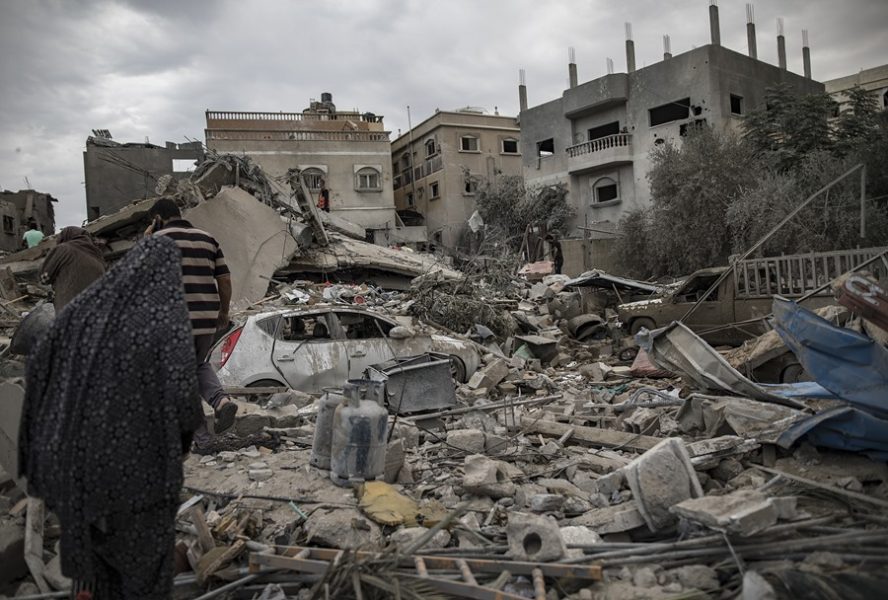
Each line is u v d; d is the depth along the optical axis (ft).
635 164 106.42
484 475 15.26
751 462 16.29
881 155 65.46
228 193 51.16
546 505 14.35
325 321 28.86
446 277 52.65
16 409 13.57
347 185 131.13
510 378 31.37
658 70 102.63
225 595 11.11
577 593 10.71
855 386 14.67
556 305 51.31
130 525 8.38
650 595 10.23
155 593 8.48
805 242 64.80
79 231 19.16
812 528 11.71
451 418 22.70
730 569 10.75
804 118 81.35
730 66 98.17
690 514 11.37
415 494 15.49
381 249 65.31
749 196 71.41
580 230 112.88
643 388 25.14
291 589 11.12
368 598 10.39
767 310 34.88
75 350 8.47
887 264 22.38
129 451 8.27
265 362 26.30
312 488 15.06
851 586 9.27
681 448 13.46
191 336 8.82
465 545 12.62
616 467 17.20
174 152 118.93
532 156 122.31
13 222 100.58
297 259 57.16
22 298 45.62
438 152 139.33
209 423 18.13
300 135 128.77
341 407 15.48
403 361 24.18
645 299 51.62
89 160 113.80
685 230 80.18
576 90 112.06
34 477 8.39
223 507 14.65
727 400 18.33
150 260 8.98
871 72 129.70
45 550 12.42
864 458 14.98
